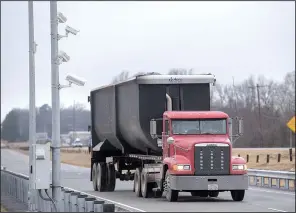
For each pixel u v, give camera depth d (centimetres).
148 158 3850
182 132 3469
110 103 4466
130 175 4484
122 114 4181
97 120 4856
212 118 3503
